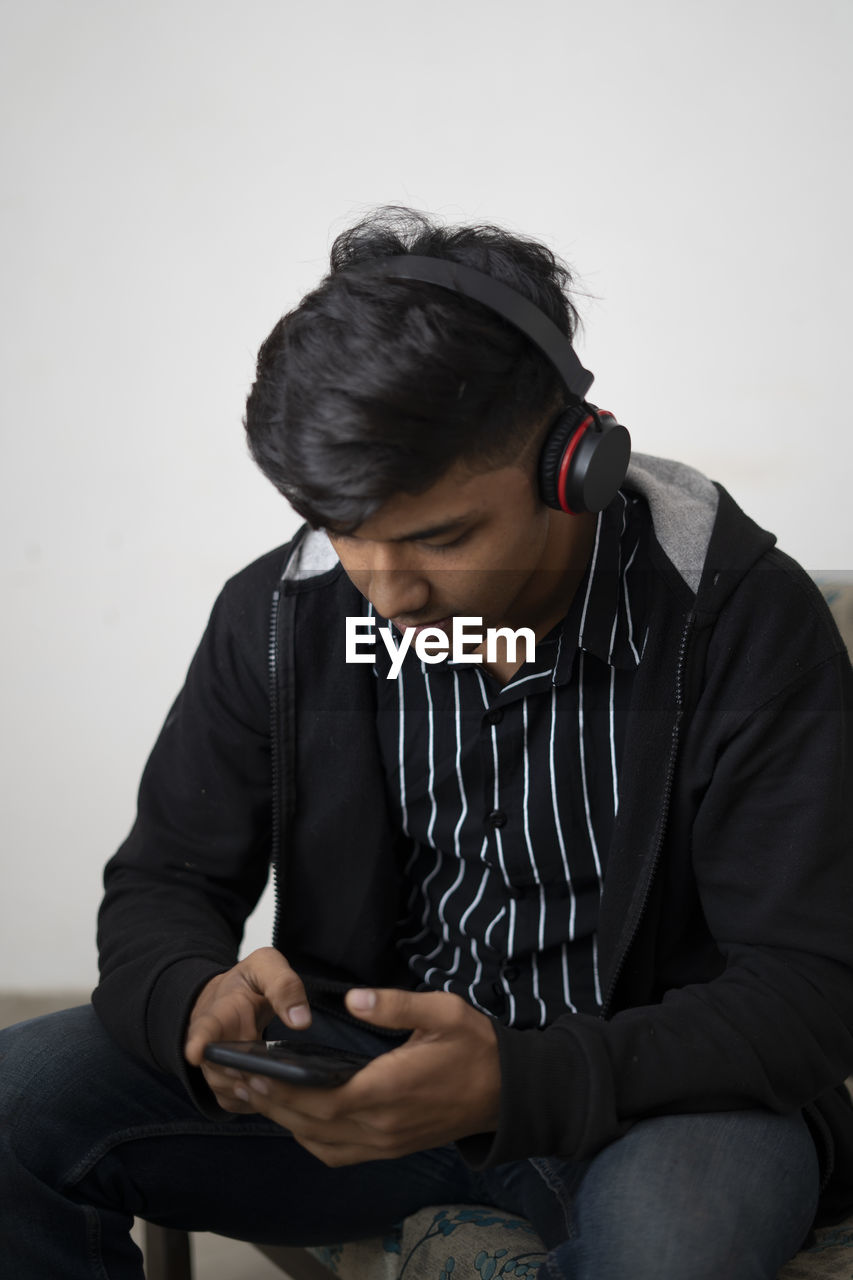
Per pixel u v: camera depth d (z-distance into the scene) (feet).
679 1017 2.75
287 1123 2.65
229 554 7.59
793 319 6.17
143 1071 3.16
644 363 6.47
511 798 3.30
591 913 3.28
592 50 6.40
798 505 6.27
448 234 2.94
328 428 2.43
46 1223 2.87
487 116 6.66
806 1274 2.85
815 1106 3.00
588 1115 2.58
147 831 3.57
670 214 6.33
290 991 2.78
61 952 8.09
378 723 3.47
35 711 7.95
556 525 3.07
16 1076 3.06
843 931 2.85
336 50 6.93
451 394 2.43
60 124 7.43
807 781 2.94
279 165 7.14
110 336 7.56
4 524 7.83
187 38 7.18
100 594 7.80
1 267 7.59
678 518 3.20
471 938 3.43
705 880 3.05
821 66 5.98
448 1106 2.52
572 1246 2.56
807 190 6.07
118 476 7.68
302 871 3.56
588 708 3.26
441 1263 3.13
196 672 3.66
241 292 7.33
